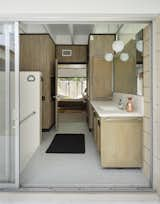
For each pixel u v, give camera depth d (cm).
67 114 1170
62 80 1429
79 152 504
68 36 919
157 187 304
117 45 555
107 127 385
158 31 298
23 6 301
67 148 538
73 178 354
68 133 715
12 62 316
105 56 693
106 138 386
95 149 528
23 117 521
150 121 326
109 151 387
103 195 297
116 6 302
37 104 549
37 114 550
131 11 302
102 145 388
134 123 383
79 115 1133
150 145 327
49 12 302
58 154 490
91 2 302
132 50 468
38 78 546
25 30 714
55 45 918
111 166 389
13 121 319
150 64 321
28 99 543
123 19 312
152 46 314
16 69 314
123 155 387
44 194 300
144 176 361
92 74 727
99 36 739
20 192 305
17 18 307
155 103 310
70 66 1379
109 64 722
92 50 742
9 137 321
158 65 298
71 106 1339
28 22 319
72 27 758
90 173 376
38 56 731
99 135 449
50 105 763
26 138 523
